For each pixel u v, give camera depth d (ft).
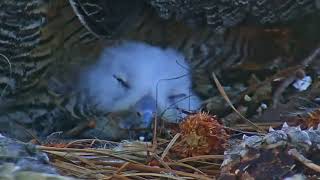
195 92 13.04
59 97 12.98
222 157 9.95
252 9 12.63
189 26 12.83
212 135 10.21
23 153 8.84
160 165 10.01
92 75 12.91
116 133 12.95
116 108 12.98
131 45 12.86
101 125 13.01
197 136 10.21
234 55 12.98
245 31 12.86
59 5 12.55
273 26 12.81
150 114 12.89
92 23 12.62
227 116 12.80
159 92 12.96
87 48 12.79
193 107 12.96
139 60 12.92
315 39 12.92
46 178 8.29
